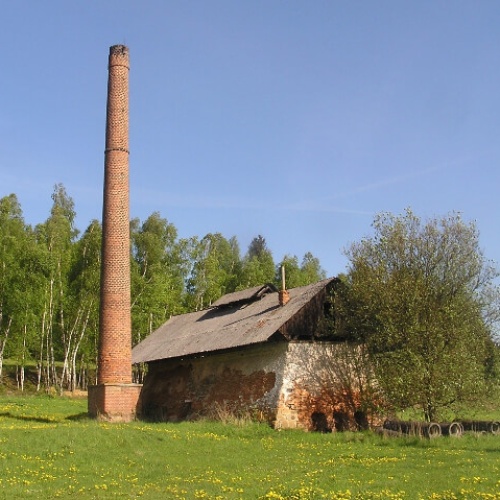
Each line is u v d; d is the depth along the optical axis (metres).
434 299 28.30
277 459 20.03
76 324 58.00
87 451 20.19
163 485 16.19
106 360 33.03
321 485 15.38
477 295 28.70
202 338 34.91
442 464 17.56
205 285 64.94
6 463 18.36
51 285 55.59
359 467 17.89
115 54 36.50
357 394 29.83
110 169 35.22
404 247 29.52
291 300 31.73
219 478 17.00
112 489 15.71
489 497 13.12
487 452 19.66
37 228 60.56
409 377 26.64
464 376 26.70
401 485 14.97
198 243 66.31
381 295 28.39
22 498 14.70
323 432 28.33
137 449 20.97
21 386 56.75
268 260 77.50
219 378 32.62
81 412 38.28
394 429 24.95
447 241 29.30
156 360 37.09
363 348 30.28
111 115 35.88
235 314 36.06
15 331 55.66
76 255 60.50
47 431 22.38
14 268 54.09
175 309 62.34
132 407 32.78
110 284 33.81
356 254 30.41
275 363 29.28
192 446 22.00
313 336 29.69
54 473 17.58
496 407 27.53
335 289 30.66
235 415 30.36
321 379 29.34
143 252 64.00
